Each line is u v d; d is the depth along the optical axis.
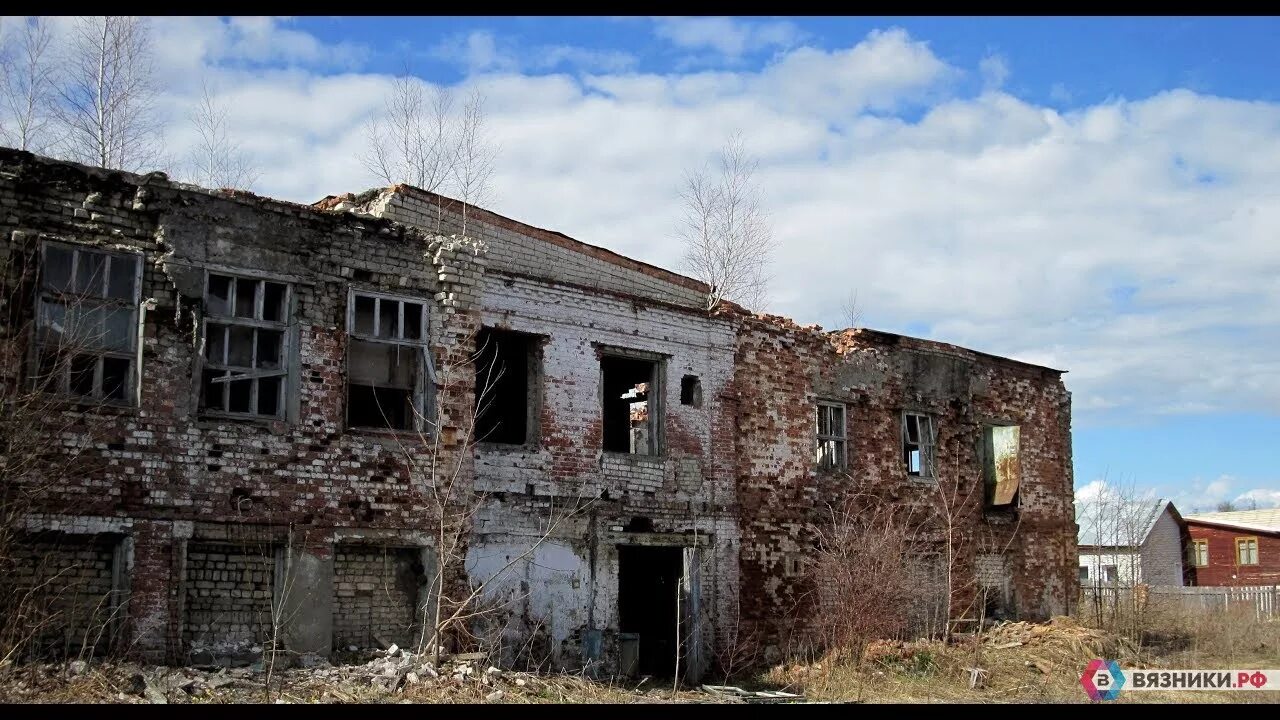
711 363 21.52
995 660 21.27
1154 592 31.00
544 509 18.53
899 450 25.02
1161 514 54.84
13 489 13.31
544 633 18.17
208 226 15.36
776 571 21.94
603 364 22.28
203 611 14.91
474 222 20.30
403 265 17.22
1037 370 29.12
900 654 20.25
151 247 14.93
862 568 20.92
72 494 13.89
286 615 15.40
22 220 13.97
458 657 16.02
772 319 23.34
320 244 16.38
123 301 14.66
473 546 17.48
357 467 16.33
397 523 16.61
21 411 13.30
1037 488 28.53
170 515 14.64
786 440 22.62
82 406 14.12
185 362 14.99
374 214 19.02
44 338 14.00
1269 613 32.12
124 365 14.69
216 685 13.45
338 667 15.29
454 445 17.30
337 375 16.33
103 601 14.14
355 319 16.67
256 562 15.43
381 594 16.58
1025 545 27.86
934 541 25.22
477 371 19.62
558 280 19.20
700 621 20.38
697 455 21.00
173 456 14.75
